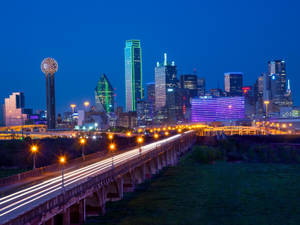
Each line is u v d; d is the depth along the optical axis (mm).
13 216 51500
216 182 139875
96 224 82312
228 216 94938
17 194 70375
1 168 171875
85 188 73500
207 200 110062
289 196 116375
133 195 114125
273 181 143125
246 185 134000
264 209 101188
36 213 55062
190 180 144000
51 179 87125
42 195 67938
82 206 76312
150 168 145375
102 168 103875
